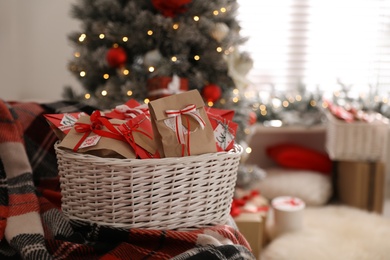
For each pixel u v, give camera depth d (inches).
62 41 127.5
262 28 134.2
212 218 73.3
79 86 129.0
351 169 120.0
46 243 71.7
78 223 73.0
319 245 100.4
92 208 71.4
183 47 99.9
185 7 100.3
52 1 126.1
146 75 101.0
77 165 70.7
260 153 135.9
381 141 117.3
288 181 121.6
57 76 128.4
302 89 131.3
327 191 122.0
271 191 121.0
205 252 69.4
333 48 135.9
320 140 135.8
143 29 98.5
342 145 118.1
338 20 134.8
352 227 106.6
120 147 71.3
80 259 70.9
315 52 135.7
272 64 135.9
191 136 71.4
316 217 111.8
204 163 70.6
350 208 116.1
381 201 118.6
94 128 72.7
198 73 99.9
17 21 125.0
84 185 70.9
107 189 70.0
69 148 71.3
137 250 71.1
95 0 101.2
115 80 101.0
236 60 105.3
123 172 69.4
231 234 73.2
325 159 127.8
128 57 103.5
